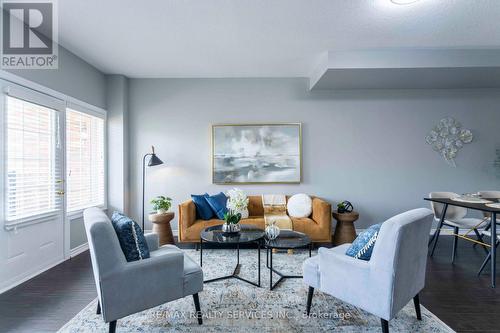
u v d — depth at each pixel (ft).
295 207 11.06
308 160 12.23
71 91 9.36
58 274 7.84
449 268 8.30
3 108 6.78
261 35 8.18
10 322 5.53
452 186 12.09
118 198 11.64
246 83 12.23
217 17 7.16
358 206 12.17
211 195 11.53
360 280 4.78
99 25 7.55
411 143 12.10
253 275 7.79
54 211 8.48
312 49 9.18
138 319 5.62
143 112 12.20
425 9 6.75
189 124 12.25
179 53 9.52
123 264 4.73
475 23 7.43
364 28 7.74
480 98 12.04
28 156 7.52
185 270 5.46
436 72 9.73
